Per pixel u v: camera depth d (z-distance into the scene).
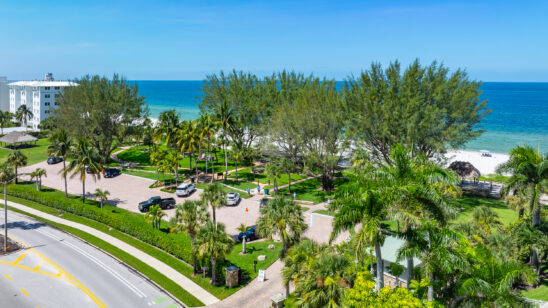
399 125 47.16
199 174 65.44
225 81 75.62
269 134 59.84
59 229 41.53
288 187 57.47
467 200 49.59
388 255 28.23
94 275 30.97
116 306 26.33
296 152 59.38
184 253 33.72
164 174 64.06
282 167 52.59
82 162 48.28
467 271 18.42
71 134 68.88
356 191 20.80
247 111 71.50
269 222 30.34
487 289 17.83
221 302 27.05
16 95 138.38
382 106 47.38
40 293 27.70
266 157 74.44
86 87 70.50
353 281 19.64
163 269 32.25
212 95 76.31
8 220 43.91
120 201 51.03
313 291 19.08
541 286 26.69
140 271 31.64
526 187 27.14
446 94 47.06
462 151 91.00
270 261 33.69
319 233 39.78
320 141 54.97
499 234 27.56
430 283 19.03
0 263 32.34
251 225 42.00
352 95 51.41
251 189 56.66
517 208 35.09
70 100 69.44
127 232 40.34
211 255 28.52
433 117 44.25
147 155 80.94
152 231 38.25
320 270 19.16
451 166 54.97
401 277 28.44
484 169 72.19
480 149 94.75
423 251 19.81
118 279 30.44
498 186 53.25
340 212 20.72
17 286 28.58
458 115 45.75
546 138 109.56
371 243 20.41
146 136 84.75
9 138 81.69
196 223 31.48
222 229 29.45
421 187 19.55
